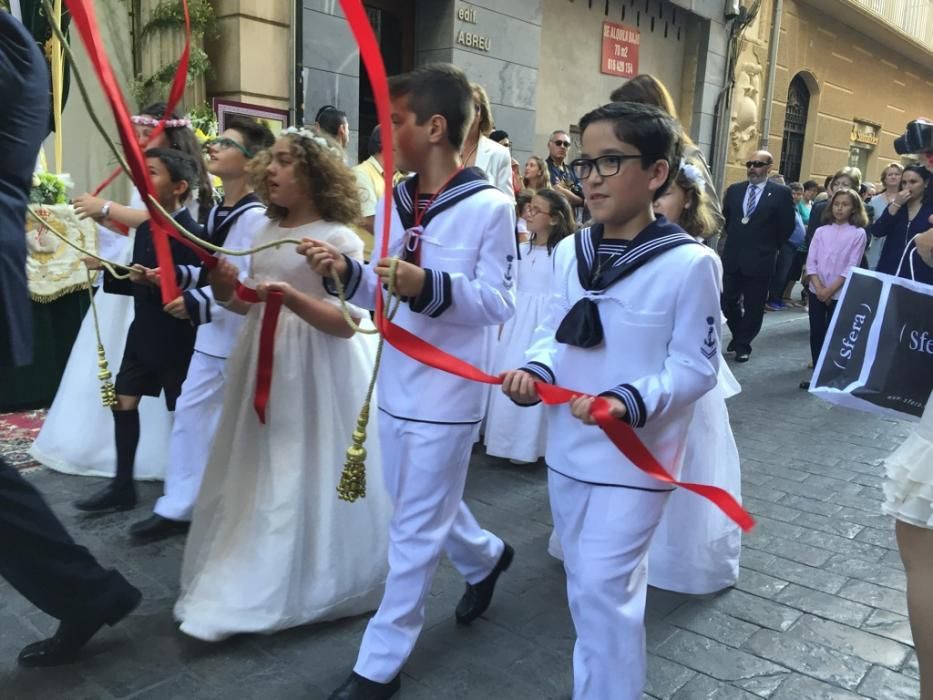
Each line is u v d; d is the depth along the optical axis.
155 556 2.89
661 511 1.73
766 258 6.92
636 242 1.70
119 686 2.14
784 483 4.03
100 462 3.63
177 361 3.12
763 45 12.56
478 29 7.78
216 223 2.87
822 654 2.45
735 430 4.98
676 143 1.69
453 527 2.35
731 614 2.68
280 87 6.22
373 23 7.40
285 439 2.36
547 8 9.11
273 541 2.33
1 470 2.03
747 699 2.20
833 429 5.05
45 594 2.10
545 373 1.78
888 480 1.80
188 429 3.01
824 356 2.09
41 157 4.57
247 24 5.91
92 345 3.70
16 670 2.20
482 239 1.99
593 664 1.73
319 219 2.42
